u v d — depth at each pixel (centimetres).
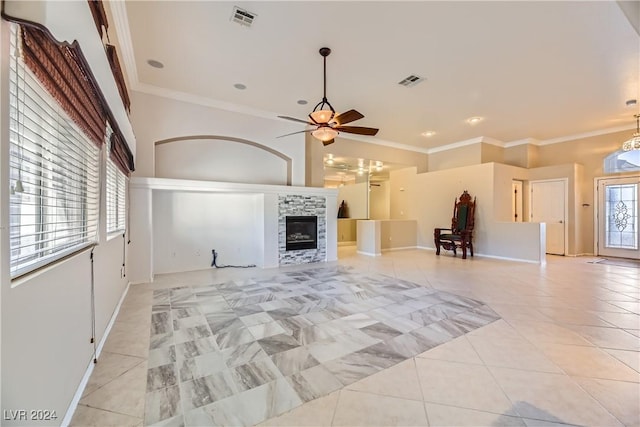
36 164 140
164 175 497
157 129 464
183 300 350
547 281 447
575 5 269
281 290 396
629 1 264
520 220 760
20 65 118
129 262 421
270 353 222
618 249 664
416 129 663
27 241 135
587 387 180
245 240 579
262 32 313
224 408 161
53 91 132
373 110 541
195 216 530
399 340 245
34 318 121
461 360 213
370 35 317
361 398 170
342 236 968
